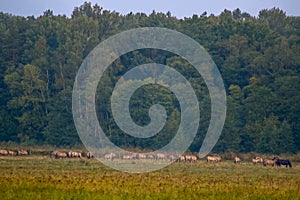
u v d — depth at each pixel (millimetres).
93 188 144625
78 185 150125
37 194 132125
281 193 145125
